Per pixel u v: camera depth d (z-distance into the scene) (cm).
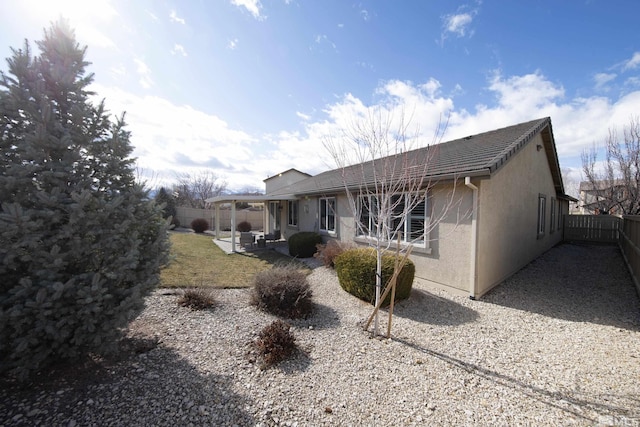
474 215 585
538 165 943
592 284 702
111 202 280
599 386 297
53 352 276
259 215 2644
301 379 303
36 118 264
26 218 228
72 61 304
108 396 258
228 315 470
